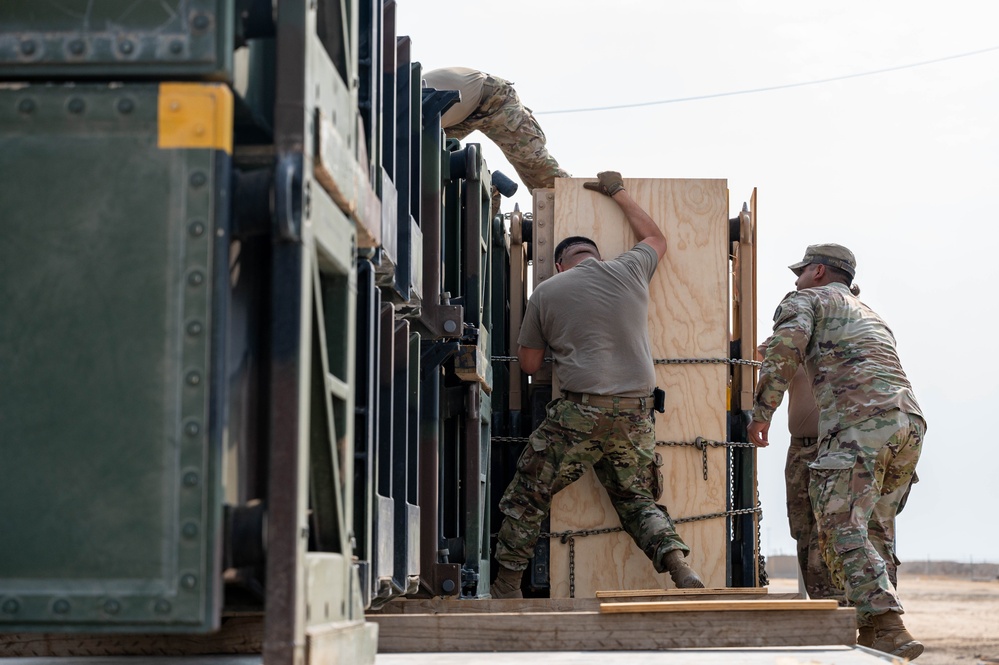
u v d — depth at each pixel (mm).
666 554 7324
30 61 3072
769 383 7051
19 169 3033
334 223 3537
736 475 8203
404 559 5348
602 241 7996
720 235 7980
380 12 4758
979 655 16375
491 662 4465
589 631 5051
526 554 7574
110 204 3020
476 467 7047
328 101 3439
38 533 2941
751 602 5086
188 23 3076
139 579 2924
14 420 2977
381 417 5027
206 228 3010
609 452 7531
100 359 2986
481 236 7512
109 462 2957
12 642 4645
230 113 3098
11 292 3010
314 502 3480
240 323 3355
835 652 4855
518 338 8016
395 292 5516
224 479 3041
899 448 6859
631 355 7516
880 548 7137
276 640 2967
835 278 7656
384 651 5047
